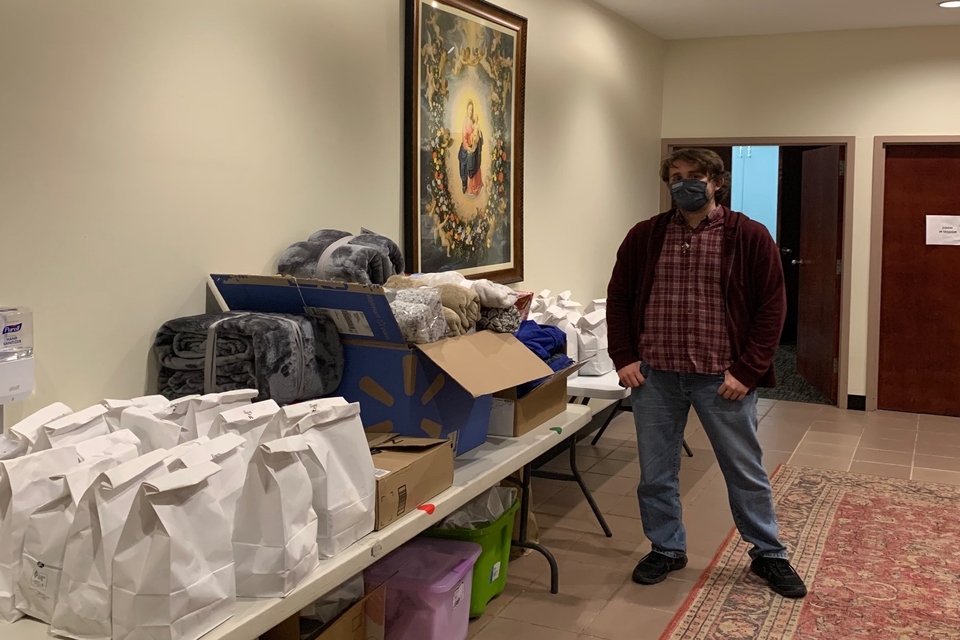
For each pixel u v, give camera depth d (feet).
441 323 7.57
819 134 19.19
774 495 12.82
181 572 4.31
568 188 15.37
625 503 12.52
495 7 12.06
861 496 12.76
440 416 7.72
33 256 6.08
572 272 15.81
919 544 10.71
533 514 11.12
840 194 19.42
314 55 8.82
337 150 9.26
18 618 4.69
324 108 9.02
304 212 8.82
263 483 4.94
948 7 16.39
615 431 16.96
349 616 6.64
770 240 8.80
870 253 19.08
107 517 4.40
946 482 13.56
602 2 16.02
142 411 5.64
